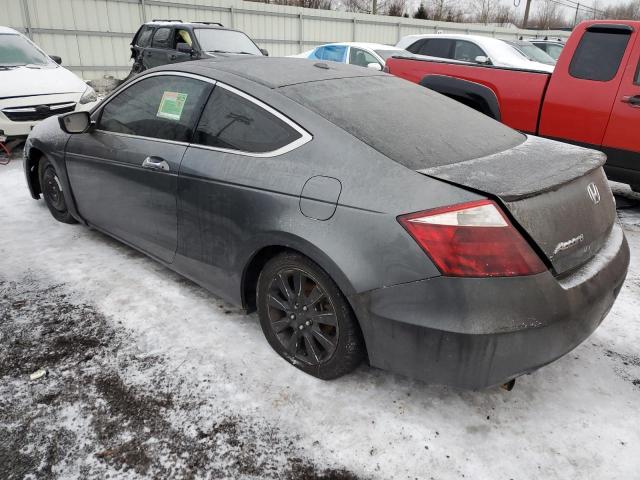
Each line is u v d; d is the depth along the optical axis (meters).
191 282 3.39
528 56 9.44
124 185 3.26
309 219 2.20
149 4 16.08
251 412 2.25
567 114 4.89
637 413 2.29
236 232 2.55
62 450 2.04
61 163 3.87
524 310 1.88
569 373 2.55
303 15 20.59
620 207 5.27
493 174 2.05
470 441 2.12
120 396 2.33
